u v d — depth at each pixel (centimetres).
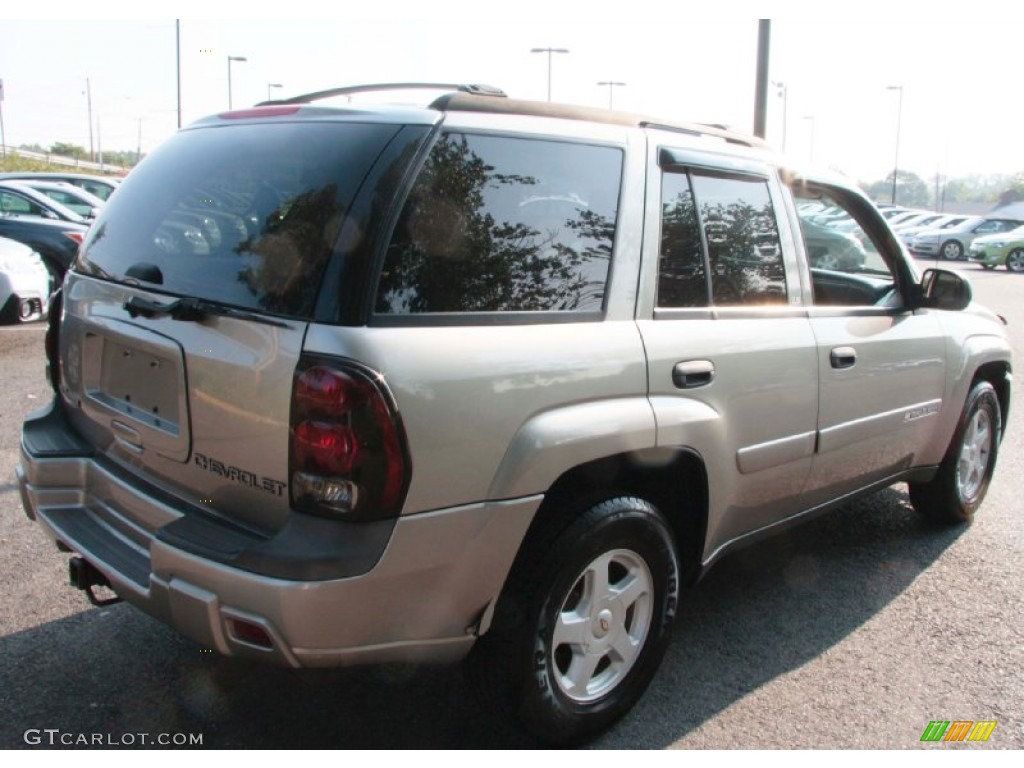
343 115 268
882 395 406
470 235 256
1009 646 374
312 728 297
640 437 284
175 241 278
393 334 234
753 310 341
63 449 308
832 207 446
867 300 431
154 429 270
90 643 345
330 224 240
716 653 361
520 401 254
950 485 485
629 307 294
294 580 225
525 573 268
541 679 273
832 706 326
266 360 237
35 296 1031
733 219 340
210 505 261
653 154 311
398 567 235
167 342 262
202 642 242
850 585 429
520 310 264
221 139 294
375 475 228
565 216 280
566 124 289
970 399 482
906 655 365
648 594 307
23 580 392
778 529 380
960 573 445
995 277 2339
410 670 334
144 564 272
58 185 1510
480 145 264
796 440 358
